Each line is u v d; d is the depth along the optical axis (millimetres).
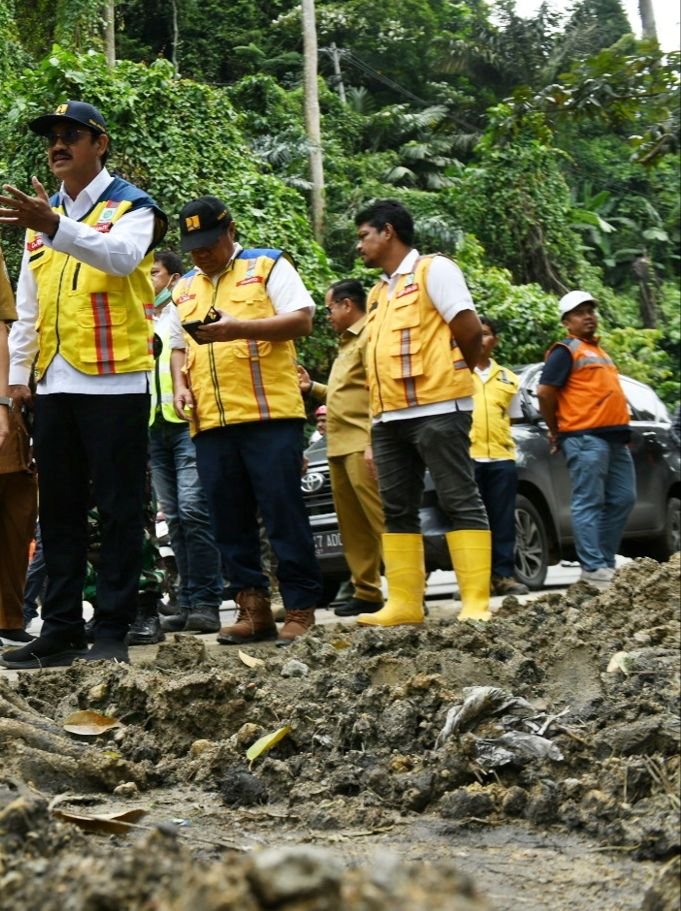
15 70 22609
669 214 39125
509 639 5070
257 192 19641
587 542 8578
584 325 8680
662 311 34750
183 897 1222
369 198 28453
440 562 9102
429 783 3021
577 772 3117
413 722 3475
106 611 5234
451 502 6227
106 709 3977
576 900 2307
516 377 9211
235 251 6445
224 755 3357
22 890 1641
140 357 5230
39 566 8227
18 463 6066
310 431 18344
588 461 8531
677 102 12617
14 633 6441
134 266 5086
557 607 6160
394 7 39375
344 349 7672
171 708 3701
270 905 1142
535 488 10148
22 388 5688
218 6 35219
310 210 26172
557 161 37281
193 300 6465
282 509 6344
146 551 6719
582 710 3656
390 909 1120
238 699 3730
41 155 17875
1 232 16703
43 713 4020
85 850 2113
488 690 3438
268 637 6609
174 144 18734
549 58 39219
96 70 18328
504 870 2500
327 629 6273
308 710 3643
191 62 34312
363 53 39031
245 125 27219
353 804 2982
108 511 5207
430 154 33625
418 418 6195
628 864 2537
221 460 6438
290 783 3166
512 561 8945
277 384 6363
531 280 29281
